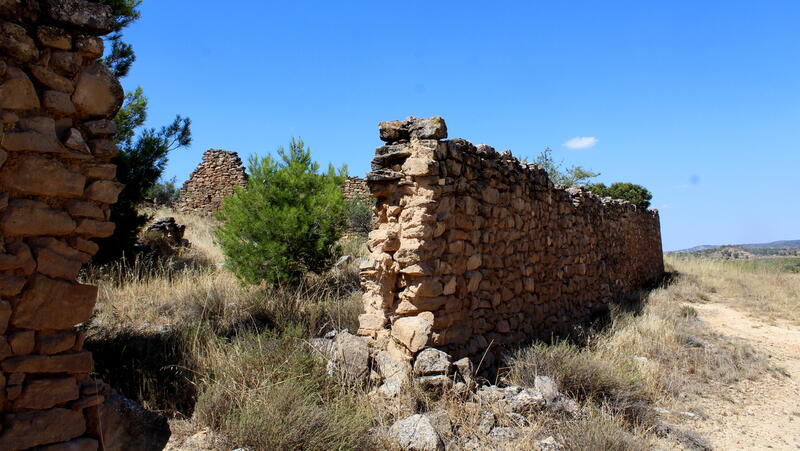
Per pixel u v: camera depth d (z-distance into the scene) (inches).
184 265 426.6
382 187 228.2
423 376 194.9
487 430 179.3
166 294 321.7
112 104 107.6
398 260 215.3
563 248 365.4
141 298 309.4
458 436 175.3
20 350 94.1
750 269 834.2
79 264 101.7
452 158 229.3
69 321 99.9
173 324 267.6
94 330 239.5
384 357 213.8
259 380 189.8
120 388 186.1
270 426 155.8
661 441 195.5
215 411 171.2
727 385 274.4
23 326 94.7
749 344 359.3
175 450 152.4
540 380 212.4
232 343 230.8
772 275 749.9
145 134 361.7
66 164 100.3
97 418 103.6
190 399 188.9
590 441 170.7
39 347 96.5
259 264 360.8
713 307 514.3
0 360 91.5
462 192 237.0
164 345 226.2
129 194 354.9
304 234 374.0
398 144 226.4
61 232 98.9
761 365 309.1
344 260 453.1
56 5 99.3
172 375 200.5
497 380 234.5
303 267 384.8
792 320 462.3
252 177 399.9
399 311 217.6
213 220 855.1
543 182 336.5
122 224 367.9
